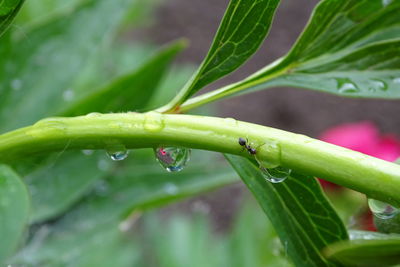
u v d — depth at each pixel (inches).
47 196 11.7
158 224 22.2
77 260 11.9
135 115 8.6
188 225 21.2
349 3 9.5
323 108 43.9
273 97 44.3
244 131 8.5
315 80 9.6
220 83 43.4
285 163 8.4
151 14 24.6
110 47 24.0
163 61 11.4
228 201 37.3
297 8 49.4
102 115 8.7
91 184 11.9
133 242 20.0
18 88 11.8
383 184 8.2
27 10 17.0
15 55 11.7
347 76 9.6
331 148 8.3
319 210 9.1
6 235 8.9
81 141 8.6
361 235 9.4
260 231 19.4
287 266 11.3
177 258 20.6
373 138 19.6
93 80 20.3
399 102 43.8
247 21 9.0
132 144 8.6
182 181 12.3
